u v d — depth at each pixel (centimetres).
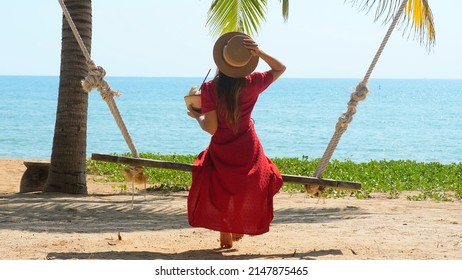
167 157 2097
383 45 860
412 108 9431
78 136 1481
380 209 1295
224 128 767
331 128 5550
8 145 3878
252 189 762
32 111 7450
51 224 1036
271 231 995
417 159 3453
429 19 1505
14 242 858
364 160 3384
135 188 1647
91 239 886
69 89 1471
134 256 776
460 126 5875
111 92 858
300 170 1827
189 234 959
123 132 861
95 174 1955
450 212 1250
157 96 13850
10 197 1377
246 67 762
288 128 5525
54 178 1480
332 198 1481
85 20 1461
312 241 900
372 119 6744
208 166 774
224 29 1620
